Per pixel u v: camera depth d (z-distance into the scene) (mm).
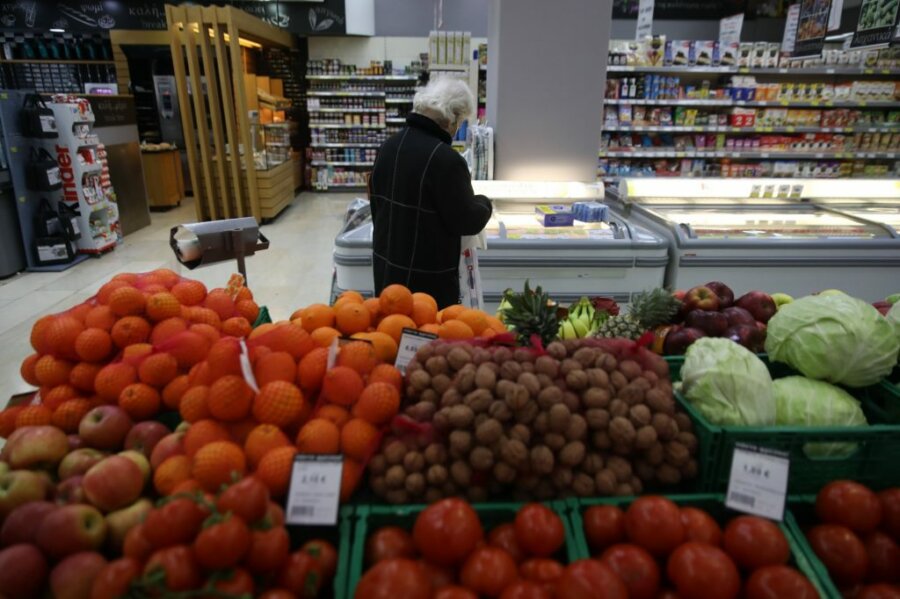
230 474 993
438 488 1067
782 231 3604
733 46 5859
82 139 5898
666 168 6414
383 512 1037
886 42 4504
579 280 3375
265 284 5344
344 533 1012
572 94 3758
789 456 1045
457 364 1154
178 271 5691
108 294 1472
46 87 9297
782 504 1023
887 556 1018
